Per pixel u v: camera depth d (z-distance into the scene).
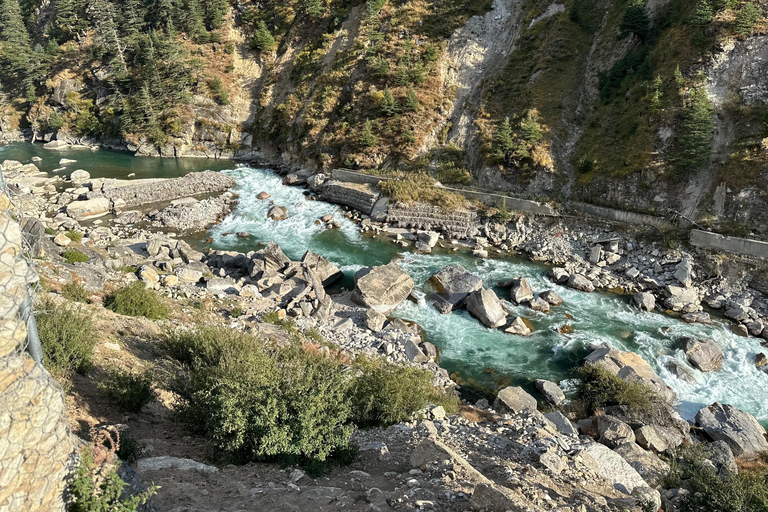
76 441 8.08
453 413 19.41
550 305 31.59
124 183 48.62
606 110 45.69
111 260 29.48
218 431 11.44
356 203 47.19
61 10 83.75
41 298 15.64
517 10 61.34
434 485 10.99
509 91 52.78
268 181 54.94
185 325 21.48
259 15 77.56
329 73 62.44
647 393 21.28
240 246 39.00
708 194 35.94
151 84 71.00
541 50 54.41
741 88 37.84
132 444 10.33
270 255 32.00
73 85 80.00
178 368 16.33
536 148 45.47
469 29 60.69
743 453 19.09
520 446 15.48
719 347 26.06
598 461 14.75
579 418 21.23
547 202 41.88
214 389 12.34
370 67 58.53
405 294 30.98
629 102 44.16
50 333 13.12
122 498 7.55
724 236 33.34
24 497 6.26
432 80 56.47
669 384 24.06
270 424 11.41
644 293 31.83
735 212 34.25
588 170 42.72
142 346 17.75
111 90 76.94
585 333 28.27
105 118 76.06
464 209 43.38
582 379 23.53
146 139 70.44
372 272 30.94
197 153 69.88
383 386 16.67
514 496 10.69
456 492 10.58
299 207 47.47
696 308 31.12
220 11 76.62
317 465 11.63
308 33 72.56
